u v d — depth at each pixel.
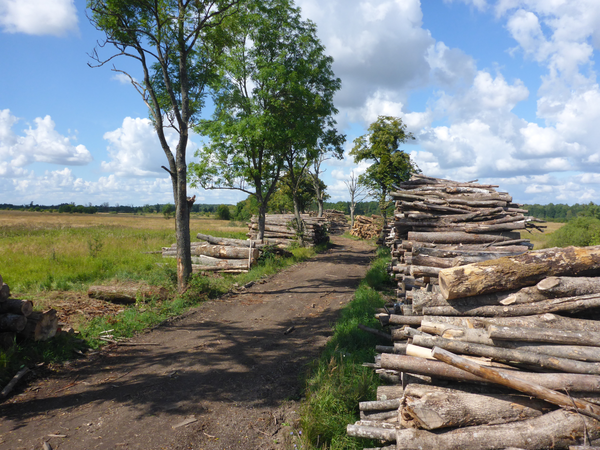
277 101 18.72
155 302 9.91
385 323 6.49
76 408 4.86
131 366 6.28
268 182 21.39
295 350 7.21
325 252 24.48
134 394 5.29
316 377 5.55
